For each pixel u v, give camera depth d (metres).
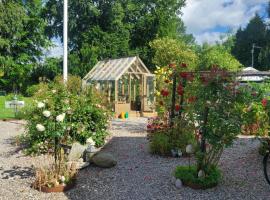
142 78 18.84
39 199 5.25
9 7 32.84
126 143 9.55
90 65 32.94
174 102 8.05
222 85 5.54
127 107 17.64
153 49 35.06
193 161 7.43
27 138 8.97
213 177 5.68
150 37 37.09
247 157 7.67
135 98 19.62
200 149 5.76
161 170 6.75
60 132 5.90
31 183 5.93
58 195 5.41
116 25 35.53
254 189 5.57
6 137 10.83
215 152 5.73
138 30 37.31
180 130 8.02
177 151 7.88
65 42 13.16
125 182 6.02
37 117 7.91
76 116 8.25
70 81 9.48
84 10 35.44
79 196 5.37
